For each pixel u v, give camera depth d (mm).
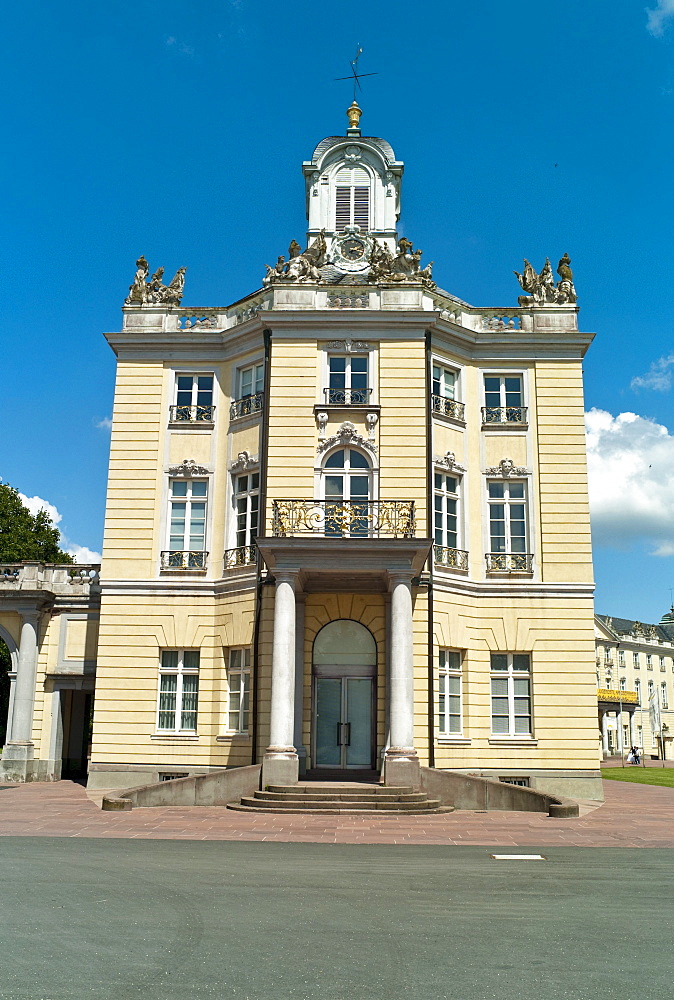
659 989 7504
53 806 23062
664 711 110562
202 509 29828
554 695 28203
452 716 27609
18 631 33375
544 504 29375
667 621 123312
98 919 9805
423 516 27344
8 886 11664
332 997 7145
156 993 7191
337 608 27078
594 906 10828
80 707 36688
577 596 28812
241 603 27969
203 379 30828
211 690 28297
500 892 11656
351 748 26547
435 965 8125
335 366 28781
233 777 23641
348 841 16891
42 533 52438
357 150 32844
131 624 28922
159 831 18047
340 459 28094
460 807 23359
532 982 7652
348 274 31422
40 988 7324
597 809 24391
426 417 28172
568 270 31109
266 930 9359
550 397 30125
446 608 27734
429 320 28516
